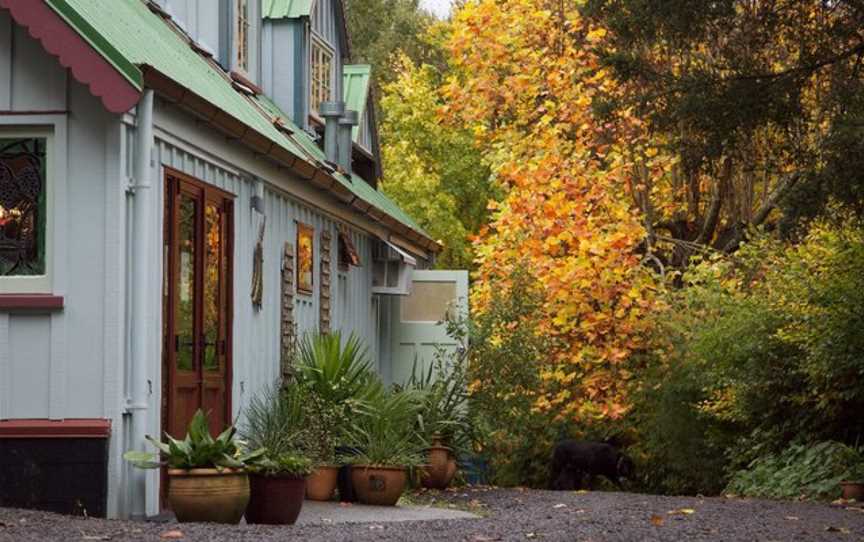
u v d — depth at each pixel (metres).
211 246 12.41
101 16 11.01
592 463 20.45
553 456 20.83
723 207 27.59
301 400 13.62
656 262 24.88
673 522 11.08
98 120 10.12
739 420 19.14
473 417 17.38
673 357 20.67
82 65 9.77
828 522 11.41
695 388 20.17
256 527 9.66
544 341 19.58
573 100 24.38
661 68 19.72
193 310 11.93
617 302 21.89
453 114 26.98
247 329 13.55
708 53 20.72
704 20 17.39
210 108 11.35
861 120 15.81
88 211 10.10
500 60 26.28
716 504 13.70
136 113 10.29
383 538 9.09
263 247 14.24
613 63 17.98
